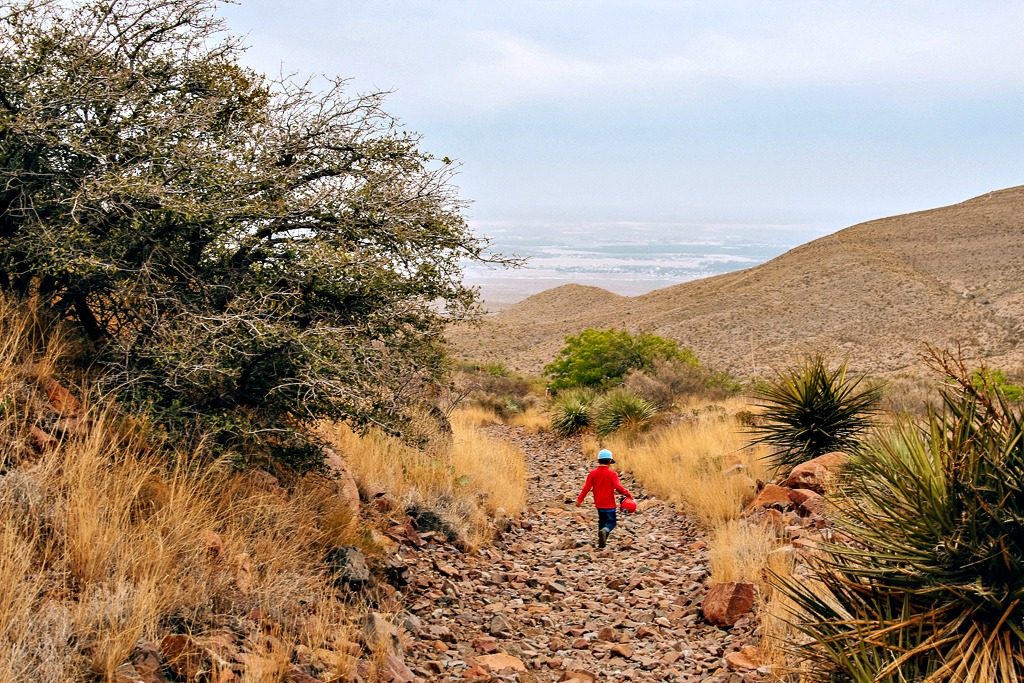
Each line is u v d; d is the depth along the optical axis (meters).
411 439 6.06
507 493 10.85
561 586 7.25
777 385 11.60
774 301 103.50
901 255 119.81
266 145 5.78
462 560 7.43
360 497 7.46
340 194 5.75
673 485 11.70
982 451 3.90
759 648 5.13
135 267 5.27
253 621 4.05
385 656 4.45
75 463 4.20
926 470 4.14
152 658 3.38
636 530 10.01
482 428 23.23
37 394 4.63
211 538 4.52
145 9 5.61
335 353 5.26
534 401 30.61
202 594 3.98
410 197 6.03
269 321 5.29
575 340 31.72
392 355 6.11
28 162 5.26
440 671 4.75
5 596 3.20
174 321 5.12
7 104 5.17
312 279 5.57
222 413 5.27
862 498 5.00
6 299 5.16
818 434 10.69
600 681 4.97
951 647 3.72
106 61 5.44
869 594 4.17
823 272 112.06
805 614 4.76
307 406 5.43
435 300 6.27
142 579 3.76
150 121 5.37
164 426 5.04
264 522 5.09
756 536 7.30
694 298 117.69
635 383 26.38
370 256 5.71
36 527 3.69
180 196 5.05
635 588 7.25
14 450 4.12
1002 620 3.60
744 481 10.13
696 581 7.24
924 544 4.03
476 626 5.82
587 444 18.12
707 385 29.11
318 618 4.41
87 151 5.09
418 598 6.00
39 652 3.05
